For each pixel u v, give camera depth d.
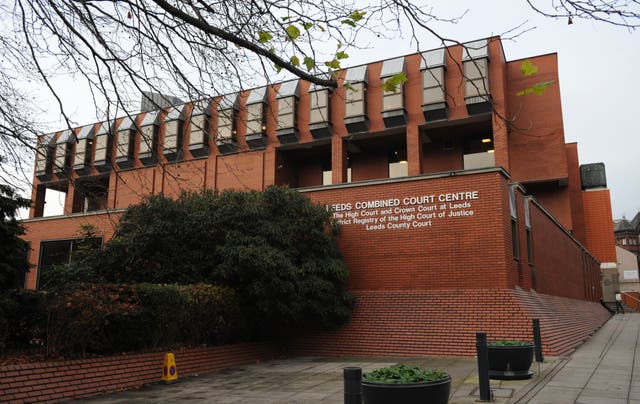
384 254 17.52
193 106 6.74
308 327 16.94
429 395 6.31
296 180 33.25
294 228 16.03
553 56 28.19
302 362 14.57
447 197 16.92
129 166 31.41
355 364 13.84
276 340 16.67
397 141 30.72
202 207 16.00
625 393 8.85
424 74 27.53
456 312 15.62
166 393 10.10
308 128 30.09
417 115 27.80
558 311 19.77
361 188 18.36
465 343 14.75
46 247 26.20
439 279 16.50
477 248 16.14
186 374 12.15
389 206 17.80
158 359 11.59
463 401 8.48
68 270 13.92
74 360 9.98
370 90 29.19
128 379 10.70
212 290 13.85
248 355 14.77
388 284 17.23
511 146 28.34
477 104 26.03
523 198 19.52
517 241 17.75
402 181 17.75
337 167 28.97
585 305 30.06
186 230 15.07
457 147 29.80
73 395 9.51
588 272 37.50
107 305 10.67
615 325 26.19
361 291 17.53
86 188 7.06
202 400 9.34
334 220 17.69
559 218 29.64
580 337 17.81
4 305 10.34
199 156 31.48
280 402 9.02
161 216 15.33
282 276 14.72
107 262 15.01
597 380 10.12
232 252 14.17
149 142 6.80
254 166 30.78
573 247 31.05
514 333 14.51
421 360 14.16
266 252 14.48
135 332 11.61
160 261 14.88
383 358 14.98
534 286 19.62
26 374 8.89
